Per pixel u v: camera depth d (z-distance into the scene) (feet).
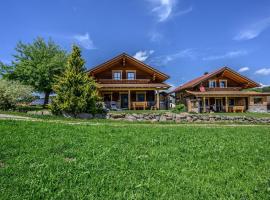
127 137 34.91
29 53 124.77
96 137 33.68
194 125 63.82
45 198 15.80
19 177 18.80
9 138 29.66
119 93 117.70
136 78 118.93
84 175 19.74
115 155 25.45
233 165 24.32
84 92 71.41
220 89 130.82
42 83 117.39
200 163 24.44
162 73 118.01
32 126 38.32
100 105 75.10
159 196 16.70
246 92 127.24
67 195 16.26
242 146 32.60
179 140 34.73
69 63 75.36
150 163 23.62
